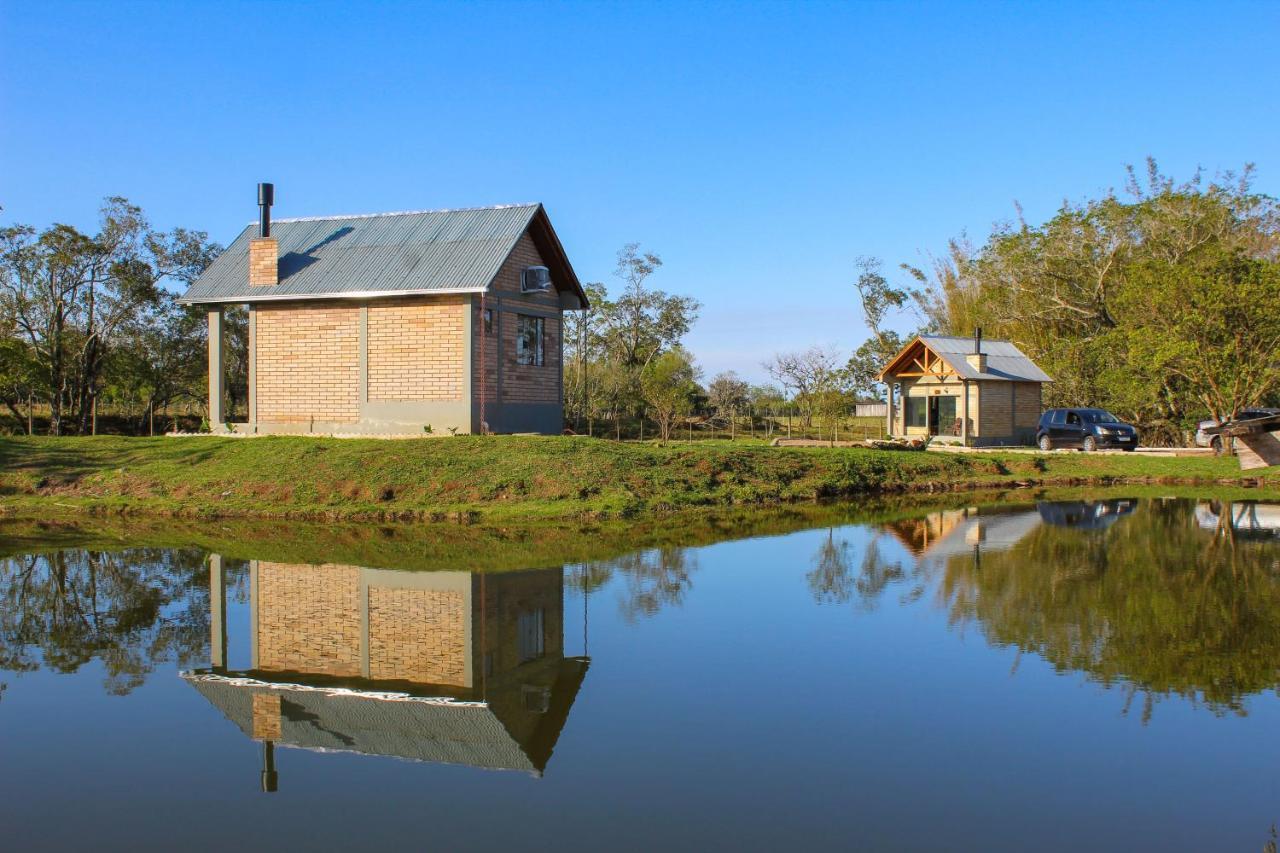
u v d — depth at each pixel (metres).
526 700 8.66
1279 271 32.19
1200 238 43.38
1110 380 37.75
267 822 6.29
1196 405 36.84
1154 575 14.19
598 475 21.84
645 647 10.41
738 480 23.95
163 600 12.82
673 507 21.50
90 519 20.14
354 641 10.77
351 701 8.76
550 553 16.23
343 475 21.42
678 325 59.19
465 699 8.75
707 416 49.97
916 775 6.96
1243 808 6.41
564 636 10.85
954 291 57.28
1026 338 48.84
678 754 7.40
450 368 23.52
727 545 17.08
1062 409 36.12
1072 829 6.11
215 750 7.61
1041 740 7.61
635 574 14.40
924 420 39.44
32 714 8.46
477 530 18.80
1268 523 19.83
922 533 18.56
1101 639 10.62
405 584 13.74
